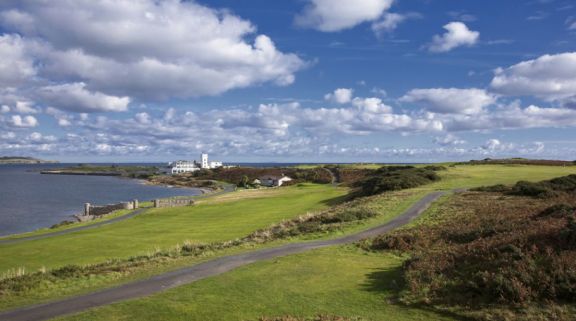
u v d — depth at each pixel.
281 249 25.39
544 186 40.72
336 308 14.60
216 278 18.66
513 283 14.01
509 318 12.77
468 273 16.19
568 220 18.19
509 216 27.06
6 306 15.50
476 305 13.98
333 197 70.25
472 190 47.66
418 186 59.81
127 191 152.00
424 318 13.62
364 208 41.12
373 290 16.59
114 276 19.50
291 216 51.88
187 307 14.72
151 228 49.34
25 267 29.91
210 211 63.72
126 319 13.68
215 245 28.00
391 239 25.48
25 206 101.06
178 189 162.88
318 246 26.30
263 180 158.25
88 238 43.06
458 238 24.67
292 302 15.23
